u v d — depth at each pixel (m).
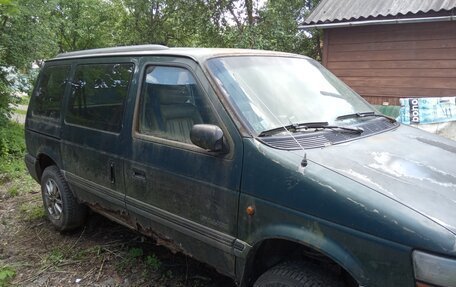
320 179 2.15
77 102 4.01
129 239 4.36
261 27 13.26
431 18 7.64
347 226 2.02
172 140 2.94
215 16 14.74
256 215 2.39
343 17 8.68
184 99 2.90
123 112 3.37
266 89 2.88
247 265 2.51
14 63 9.69
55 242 4.36
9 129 9.75
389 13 8.10
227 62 2.94
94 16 21.52
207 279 3.53
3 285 3.52
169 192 2.93
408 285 1.84
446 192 2.05
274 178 2.31
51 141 4.34
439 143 2.94
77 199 4.20
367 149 2.52
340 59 9.36
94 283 3.55
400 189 2.04
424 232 1.81
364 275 1.97
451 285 1.73
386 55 8.73
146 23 18.12
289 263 2.43
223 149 2.55
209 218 2.68
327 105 3.07
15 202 5.72
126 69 3.47
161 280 3.54
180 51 3.09
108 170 3.50
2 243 4.36
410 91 8.53
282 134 2.55
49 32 10.42
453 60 7.97
